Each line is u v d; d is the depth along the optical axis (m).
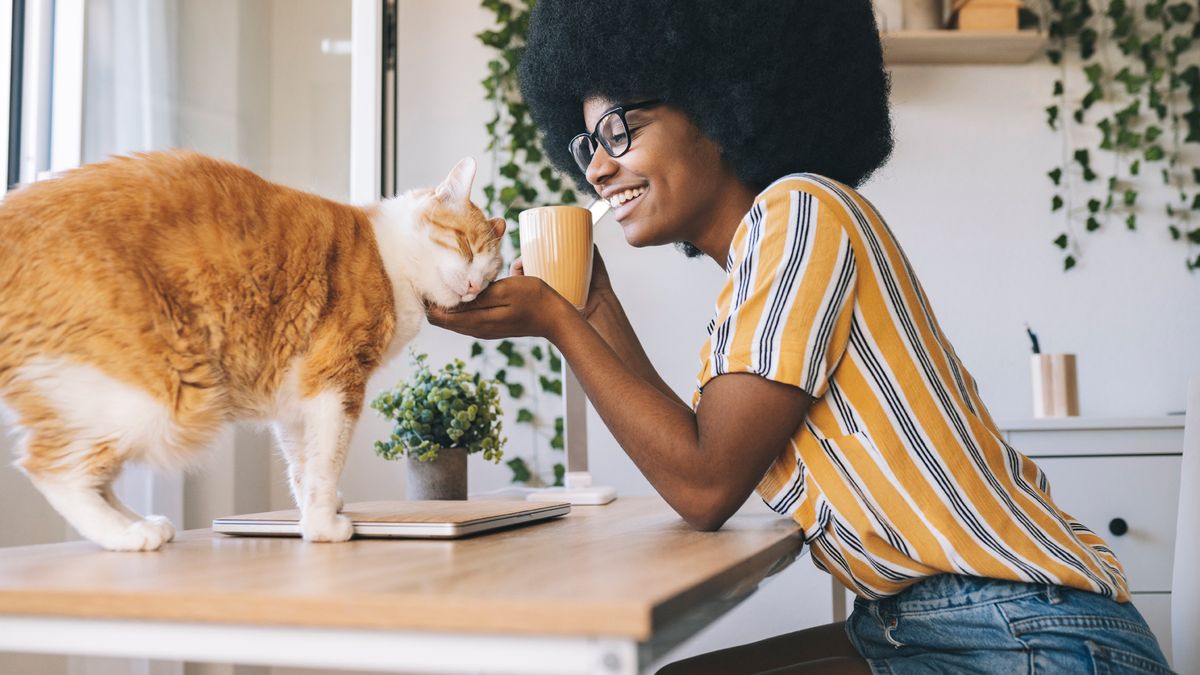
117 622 0.51
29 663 1.50
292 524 0.86
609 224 2.45
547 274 1.08
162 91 1.93
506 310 0.89
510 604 0.45
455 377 1.61
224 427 0.85
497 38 2.46
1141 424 2.00
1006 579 0.82
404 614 0.46
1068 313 2.43
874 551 0.85
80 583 0.54
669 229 1.06
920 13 2.38
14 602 0.52
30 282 0.73
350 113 2.20
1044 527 0.84
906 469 0.82
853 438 0.84
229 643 0.49
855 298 0.84
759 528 0.90
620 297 2.44
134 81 1.87
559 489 1.58
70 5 1.73
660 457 0.82
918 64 2.47
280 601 0.48
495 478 2.41
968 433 0.85
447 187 1.02
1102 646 0.78
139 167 0.82
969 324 2.44
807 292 0.80
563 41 1.12
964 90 2.47
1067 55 2.47
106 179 0.79
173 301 0.78
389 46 2.39
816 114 1.05
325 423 0.85
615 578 0.54
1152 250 2.44
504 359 2.43
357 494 2.32
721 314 0.88
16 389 0.75
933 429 0.83
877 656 0.92
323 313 0.87
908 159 2.46
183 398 0.79
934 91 2.47
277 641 0.49
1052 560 0.81
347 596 0.47
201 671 1.84
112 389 0.75
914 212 2.46
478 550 0.73
